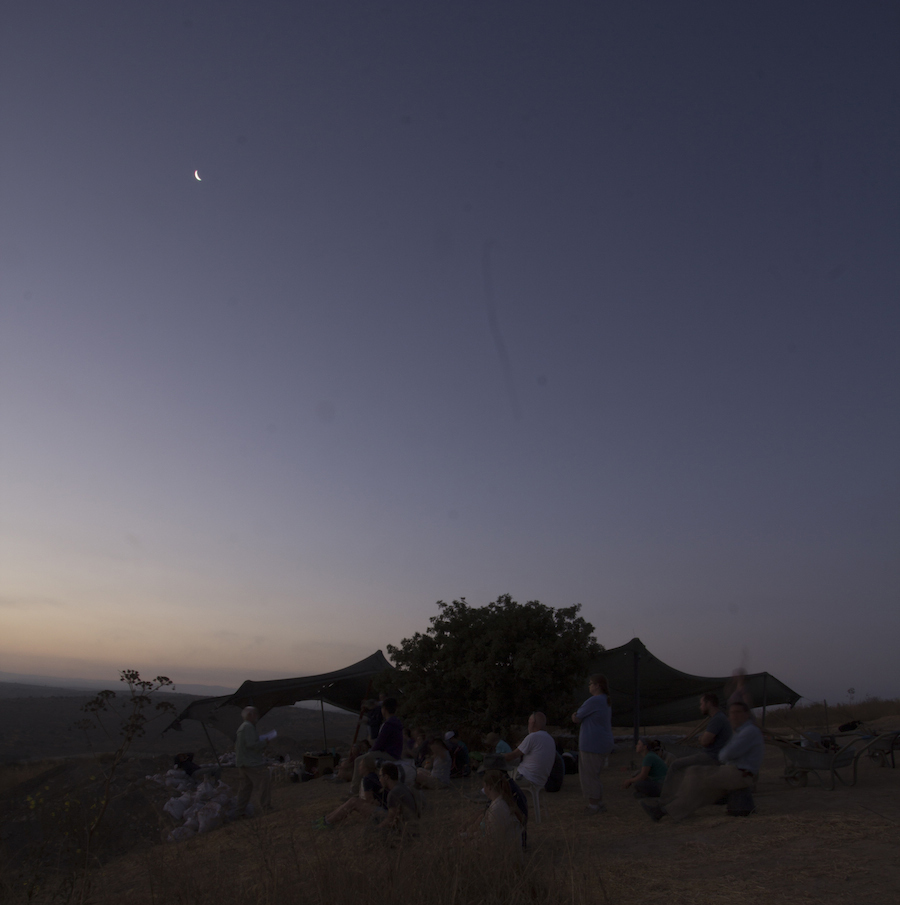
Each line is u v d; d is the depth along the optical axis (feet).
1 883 21.22
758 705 64.28
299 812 34.88
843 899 15.67
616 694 63.62
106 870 24.21
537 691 51.60
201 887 18.93
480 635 53.98
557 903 16.34
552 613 54.65
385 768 24.80
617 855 21.06
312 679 61.41
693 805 25.36
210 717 57.06
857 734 38.68
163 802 40.65
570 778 40.29
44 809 32.53
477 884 16.83
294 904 16.92
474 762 44.09
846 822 22.24
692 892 16.94
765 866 18.58
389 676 57.47
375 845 19.77
